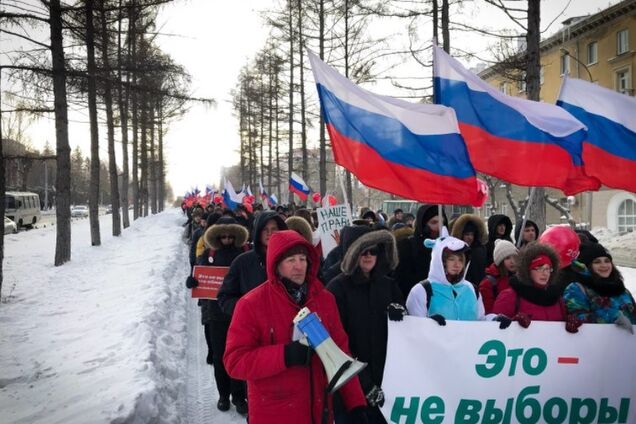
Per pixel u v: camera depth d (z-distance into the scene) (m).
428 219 4.71
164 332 6.58
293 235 2.69
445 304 3.38
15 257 14.42
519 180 5.02
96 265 11.92
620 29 30.59
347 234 4.02
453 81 5.02
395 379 3.23
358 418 3.12
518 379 3.35
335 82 4.61
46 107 11.77
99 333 5.94
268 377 2.56
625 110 5.59
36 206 36.28
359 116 4.56
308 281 2.77
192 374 5.84
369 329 3.29
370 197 53.19
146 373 4.66
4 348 5.38
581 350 3.43
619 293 3.75
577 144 5.02
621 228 29.92
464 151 4.46
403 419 3.23
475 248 5.02
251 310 2.62
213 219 8.04
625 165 5.51
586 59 32.91
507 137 5.02
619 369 3.48
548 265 3.49
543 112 5.14
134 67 11.46
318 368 2.63
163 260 12.67
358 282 3.31
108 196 93.06
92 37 12.67
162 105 18.28
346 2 17.22
